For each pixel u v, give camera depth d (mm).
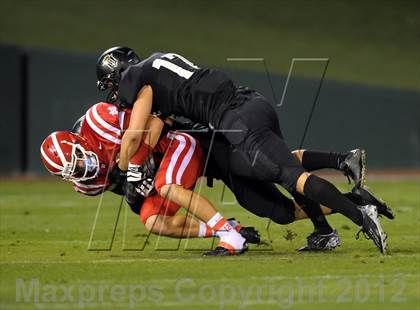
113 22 87688
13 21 84000
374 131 68938
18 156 60469
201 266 22328
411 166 70250
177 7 94375
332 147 66625
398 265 22125
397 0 99500
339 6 99125
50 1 91375
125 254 25203
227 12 95062
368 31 93812
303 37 90812
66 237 29797
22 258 24531
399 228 30797
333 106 66688
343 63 83938
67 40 80500
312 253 24641
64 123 61219
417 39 92812
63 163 24203
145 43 83375
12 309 17875
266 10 96625
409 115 70438
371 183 54656
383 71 82062
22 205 41656
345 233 29203
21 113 60406
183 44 84188
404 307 17750
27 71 60438
